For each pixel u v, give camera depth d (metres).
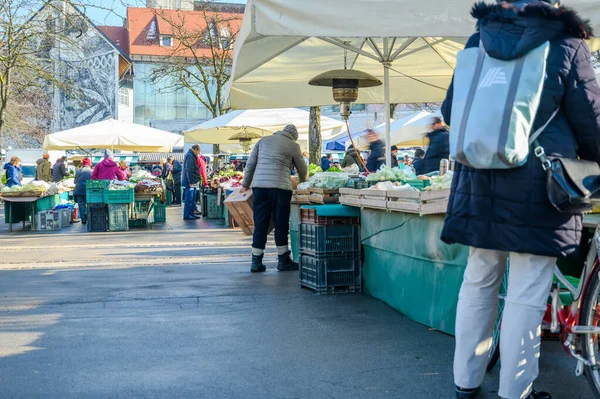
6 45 25.89
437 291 5.78
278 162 9.06
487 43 3.54
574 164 3.40
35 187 17.52
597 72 8.57
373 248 7.21
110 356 5.16
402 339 5.54
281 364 4.93
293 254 10.13
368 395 4.26
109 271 9.48
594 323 3.80
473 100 3.52
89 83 68.94
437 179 6.45
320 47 10.11
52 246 13.25
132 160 48.34
